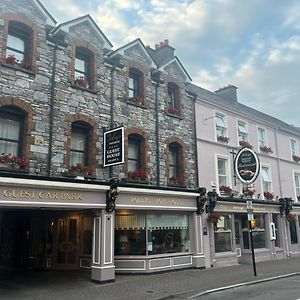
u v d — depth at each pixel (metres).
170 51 19.66
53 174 12.30
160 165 15.87
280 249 21.44
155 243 15.09
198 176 17.55
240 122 21.25
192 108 18.23
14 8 12.36
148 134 15.66
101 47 14.76
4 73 11.71
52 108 12.64
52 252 15.23
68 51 13.58
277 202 21.55
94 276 12.44
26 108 12.00
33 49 12.59
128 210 14.80
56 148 12.54
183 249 16.12
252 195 20.09
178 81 17.80
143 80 16.08
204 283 12.26
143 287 11.59
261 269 15.95
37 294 10.53
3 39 11.84
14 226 16.81
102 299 9.90
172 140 16.70
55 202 11.45
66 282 12.44
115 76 14.97
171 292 10.80
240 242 19.67
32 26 12.69
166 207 15.06
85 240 15.02
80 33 14.14
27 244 15.98
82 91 13.70
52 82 12.84
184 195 15.75
